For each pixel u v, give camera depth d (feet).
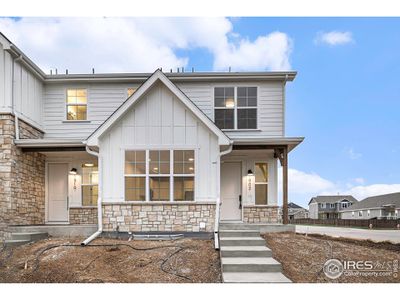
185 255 25.02
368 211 164.86
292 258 24.66
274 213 38.70
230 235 28.60
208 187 32.68
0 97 34.12
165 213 32.32
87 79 40.63
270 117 40.29
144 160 32.99
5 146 33.63
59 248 27.27
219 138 32.01
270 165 39.42
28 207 36.40
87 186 40.16
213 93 40.52
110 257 24.76
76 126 41.01
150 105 33.37
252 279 19.93
